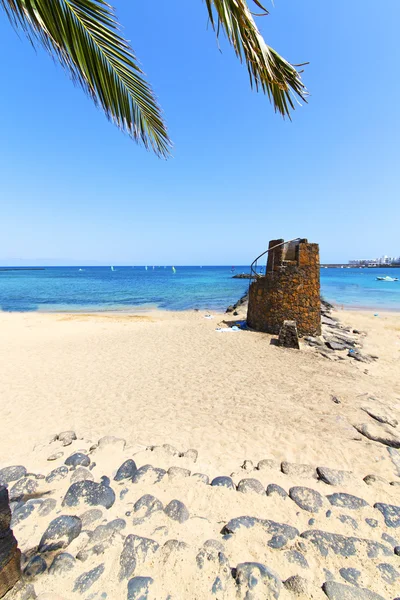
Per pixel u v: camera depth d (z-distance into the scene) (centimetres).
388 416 520
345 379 718
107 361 884
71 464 372
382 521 286
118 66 234
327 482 347
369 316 1794
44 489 324
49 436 464
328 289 3694
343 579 222
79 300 2859
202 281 5516
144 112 271
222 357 902
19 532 262
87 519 275
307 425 493
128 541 251
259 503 307
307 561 237
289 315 1165
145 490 324
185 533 265
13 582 199
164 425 501
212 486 332
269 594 207
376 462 394
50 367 830
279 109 239
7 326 1499
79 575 219
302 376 735
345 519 286
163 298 3012
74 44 213
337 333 1266
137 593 205
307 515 292
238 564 231
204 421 512
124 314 2044
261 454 412
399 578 224
